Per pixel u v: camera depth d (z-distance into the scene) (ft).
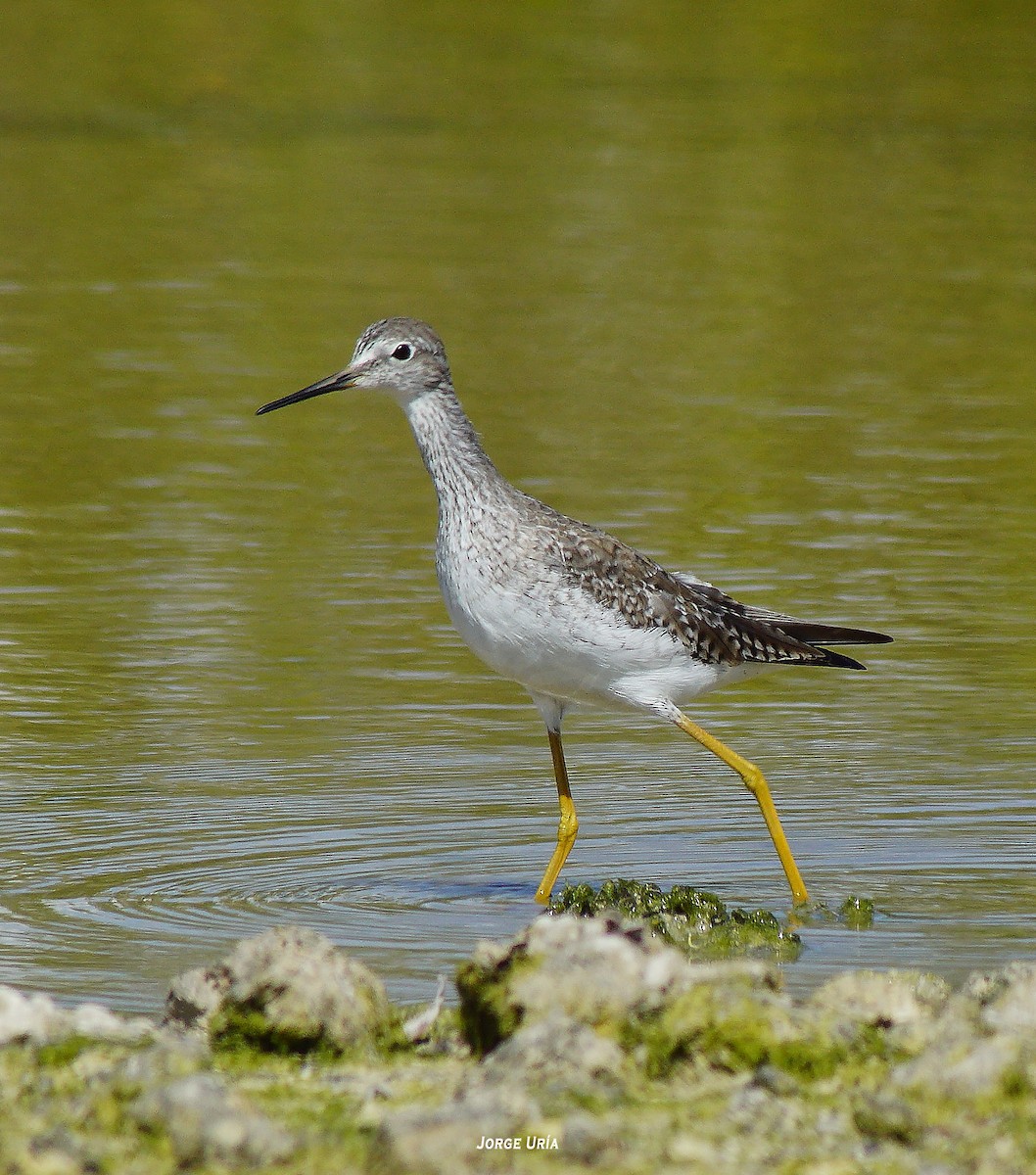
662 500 64.59
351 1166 22.17
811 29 165.58
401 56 154.40
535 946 26.84
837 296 93.40
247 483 67.15
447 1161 21.76
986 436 72.95
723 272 97.71
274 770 43.39
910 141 128.98
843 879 37.50
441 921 35.04
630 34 163.12
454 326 86.99
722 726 46.78
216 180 116.26
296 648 51.83
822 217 109.19
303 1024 26.45
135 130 129.59
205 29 160.86
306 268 96.58
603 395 77.46
